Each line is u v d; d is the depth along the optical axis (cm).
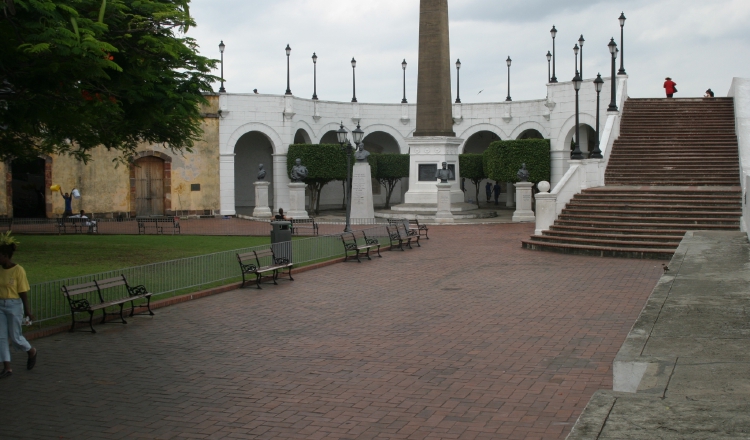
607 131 2981
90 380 1018
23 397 943
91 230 3206
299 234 3012
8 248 1031
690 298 1034
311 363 1099
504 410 870
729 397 595
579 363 1066
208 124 4459
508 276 1905
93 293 1534
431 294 1669
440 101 4072
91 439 799
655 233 2294
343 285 1816
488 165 4606
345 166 4534
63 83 1468
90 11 1491
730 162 2836
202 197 4469
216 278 1812
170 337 1274
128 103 1694
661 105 3406
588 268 2011
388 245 2598
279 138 4619
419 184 4109
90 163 4122
